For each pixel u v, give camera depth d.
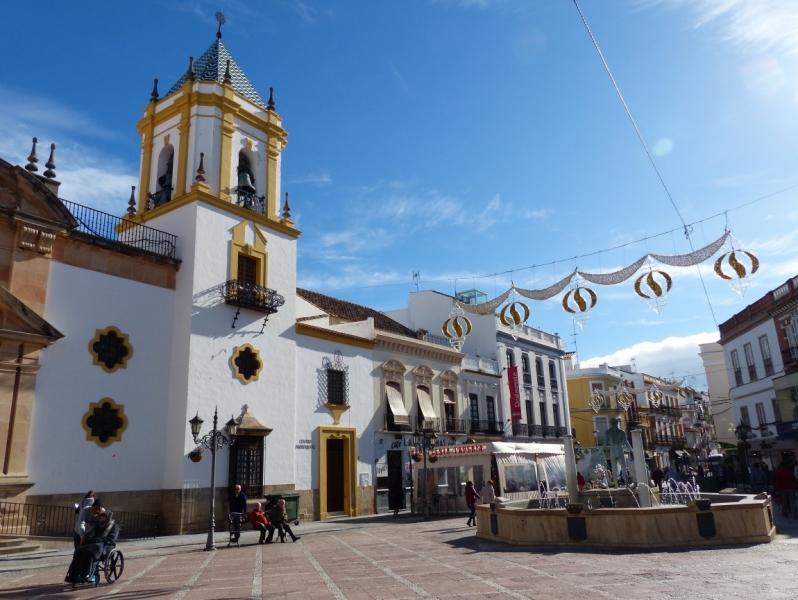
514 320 14.56
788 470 17.77
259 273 23.08
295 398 23.58
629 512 11.90
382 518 23.42
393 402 28.62
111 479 17.66
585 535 12.23
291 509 21.16
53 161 18.41
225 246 21.94
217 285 21.30
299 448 23.41
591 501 16.17
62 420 16.77
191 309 20.19
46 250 17.09
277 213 24.62
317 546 15.12
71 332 17.39
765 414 36.06
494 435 35.75
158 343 19.77
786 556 10.08
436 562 11.43
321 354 25.41
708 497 16.09
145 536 17.94
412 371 30.53
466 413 34.22
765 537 11.70
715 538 11.62
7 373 15.76
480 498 20.03
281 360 23.17
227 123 23.25
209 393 20.12
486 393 36.47
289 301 24.11
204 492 19.27
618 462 19.08
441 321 38.62
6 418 15.57
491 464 22.88
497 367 38.06
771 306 34.59
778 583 8.00
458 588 8.73
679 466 59.50
